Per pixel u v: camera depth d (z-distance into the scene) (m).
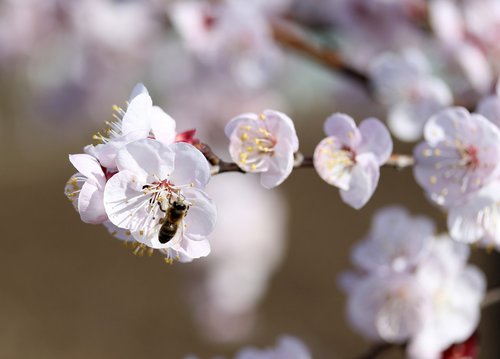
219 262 1.62
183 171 0.61
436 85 0.79
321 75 1.25
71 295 3.07
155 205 0.61
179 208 0.61
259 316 2.06
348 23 0.98
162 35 1.26
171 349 2.71
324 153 0.65
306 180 3.92
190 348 2.71
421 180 0.67
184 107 1.32
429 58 0.92
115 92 1.44
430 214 3.31
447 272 0.75
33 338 2.83
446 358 0.76
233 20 0.95
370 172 0.65
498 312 1.67
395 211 0.77
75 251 3.43
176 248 0.61
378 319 0.75
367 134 0.65
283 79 1.29
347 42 1.04
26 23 1.29
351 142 0.65
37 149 4.36
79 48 1.32
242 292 1.66
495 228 0.67
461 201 0.66
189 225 0.61
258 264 1.65
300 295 2.92
